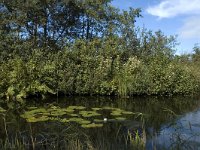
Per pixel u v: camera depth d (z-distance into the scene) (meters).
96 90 15.48
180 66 17.80
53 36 20.86
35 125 8.70
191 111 11.56
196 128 8.52
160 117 10.23
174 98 15.59
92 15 21.05
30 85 14.20
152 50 20.81
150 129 8.48
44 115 9.87
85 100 14.04
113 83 15.69
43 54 16.09
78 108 11.26
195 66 20.77
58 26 21.02
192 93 17.34
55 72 15.09
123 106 12.63
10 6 18.08
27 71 14.38
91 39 21.03
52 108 11.30
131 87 15.59
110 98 14.93
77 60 15.77
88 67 15.68
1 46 15.93
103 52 16.92
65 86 15.06
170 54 19.91
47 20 20.20
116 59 16.75
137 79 15.92
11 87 13.63
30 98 14.18
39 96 14.52
